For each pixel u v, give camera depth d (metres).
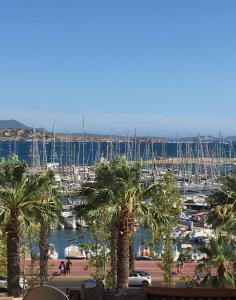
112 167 27.97
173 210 37.41
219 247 27.22
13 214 26.27
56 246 64.19
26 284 35.34
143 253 56.31
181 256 46.88
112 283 33.00
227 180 28.38
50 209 27.36
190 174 142.62
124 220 27.83
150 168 162.38
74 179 124.12
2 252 36.62
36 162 137.50
